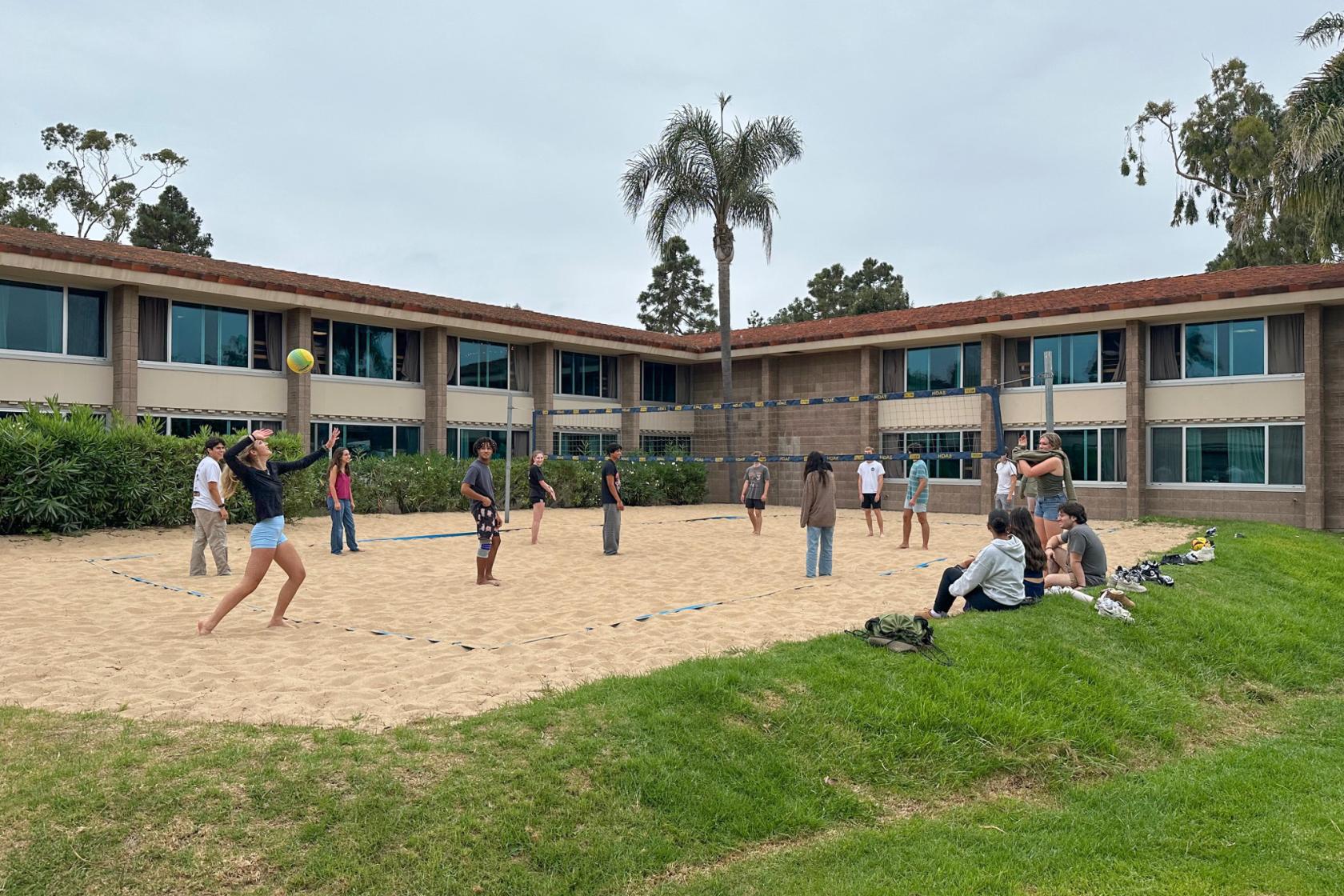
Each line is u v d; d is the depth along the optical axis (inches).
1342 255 1140.5
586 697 204.2
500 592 366.9
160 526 585.3
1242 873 164.1
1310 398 701.3
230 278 702.5
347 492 503.8
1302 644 331.0
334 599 346.3
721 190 968.3
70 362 657.6
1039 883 158.1
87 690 208.5
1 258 596.7
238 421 751.7
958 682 232.8
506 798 161.5
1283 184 699.4
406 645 264.5
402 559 474.3
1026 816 186.9
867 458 631.8
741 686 215.3
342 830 147.9
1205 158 1261.1
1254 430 747.4
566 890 145.9
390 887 139.8
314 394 789.2
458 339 912.3
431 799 157.4
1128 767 220.4
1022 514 320.5
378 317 810.2
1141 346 793.6
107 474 559.5
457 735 181.2
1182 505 777.6
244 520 621.6
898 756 201.9
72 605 325.1
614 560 478.6
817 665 234.2
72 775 154.9
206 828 144.8
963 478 904.3
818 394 1012.5
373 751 170.2
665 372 1105.4
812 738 200.5
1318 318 700.7
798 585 390.3
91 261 633.0
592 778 171.6
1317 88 681.6
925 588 381.7
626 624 298.5
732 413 1003.3
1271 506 734.5
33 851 136.4
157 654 247.0
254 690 213.5
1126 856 170.6
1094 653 277.1
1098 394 820.0
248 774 158.7
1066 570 368.2
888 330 914.1
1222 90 1275.8
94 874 134.3
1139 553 500.7
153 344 700.0
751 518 629.0
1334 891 158.1
